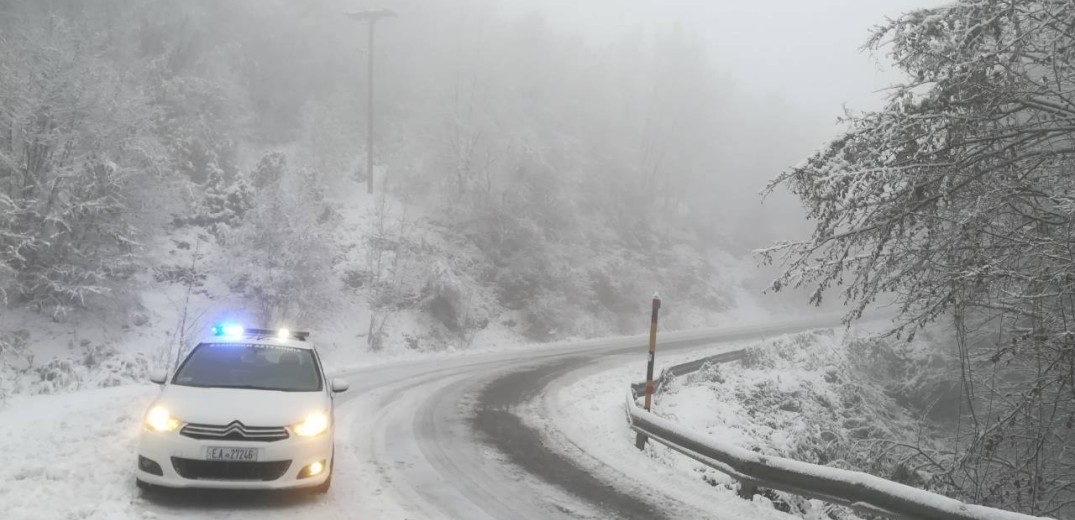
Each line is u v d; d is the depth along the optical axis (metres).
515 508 6.76
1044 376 7.18
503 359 23.08
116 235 19.67
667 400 16.34
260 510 5.77
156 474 5.64
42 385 13.37
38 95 18.72
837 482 6.77
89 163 19.05
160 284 21.67
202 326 20.64
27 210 17.91
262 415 5.96
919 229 6.62
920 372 22.31
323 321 23.52
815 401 19.59
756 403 17.88
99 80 20.05
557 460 9.12
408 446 9.12
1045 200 6.71
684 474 8.88
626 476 8.53
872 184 6.41
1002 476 9.18
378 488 6.89
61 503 5.42
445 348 26.59
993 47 6.00
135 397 10.28
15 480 5.88
